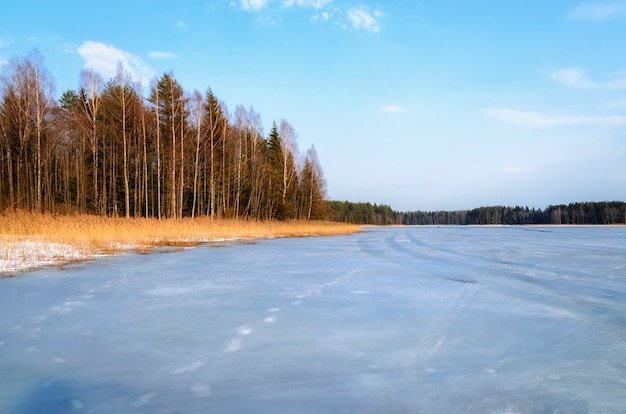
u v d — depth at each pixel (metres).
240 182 38.41
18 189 27.00
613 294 6.57
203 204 35.00
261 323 4.72
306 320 4.87
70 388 2.96
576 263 10.93
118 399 2.78
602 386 3.01
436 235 31.17
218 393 2.87
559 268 9.84
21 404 2.71
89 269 9.12
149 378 3.14
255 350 3.79
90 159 33.00
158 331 4.39
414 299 6.10
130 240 15.55
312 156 51.66
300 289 6.85
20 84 24.91
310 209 47.91
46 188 31.56
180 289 6.81
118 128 30.94
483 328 4.57
